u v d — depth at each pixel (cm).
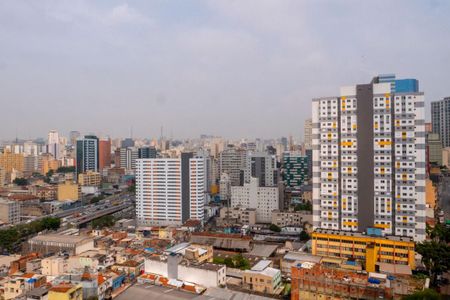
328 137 18075
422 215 16362
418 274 13100
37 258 14700
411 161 16512
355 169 17500
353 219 17450
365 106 17362
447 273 14788
